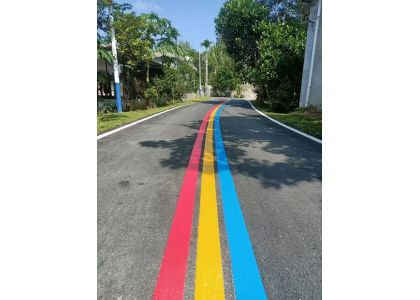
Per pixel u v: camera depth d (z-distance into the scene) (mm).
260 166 3871
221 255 1810
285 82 14766
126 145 5066
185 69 25906
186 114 11719
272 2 22469
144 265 1688
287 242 1971
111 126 7336
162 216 2320
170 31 17250
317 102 11891
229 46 23203
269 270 1677
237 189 2969
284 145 5387
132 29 12469
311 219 2314
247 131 7137
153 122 8562
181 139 5770
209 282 1563
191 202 2607
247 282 1572
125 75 15891
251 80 20594
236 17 21062
